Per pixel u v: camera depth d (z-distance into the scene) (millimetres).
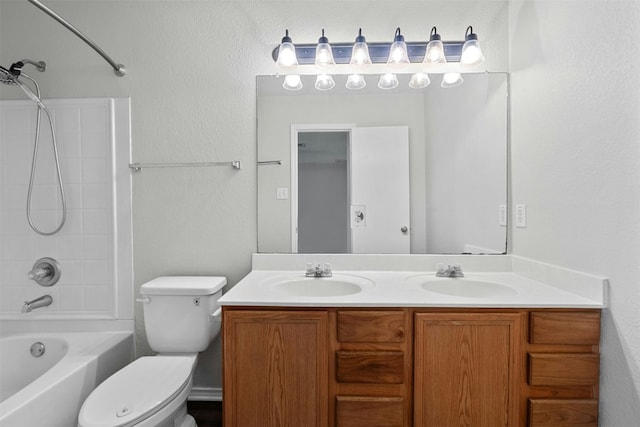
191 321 1523
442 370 1140
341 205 1719
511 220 1653
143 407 1091
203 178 1735
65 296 1738
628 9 973
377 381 1151
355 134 1711
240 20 1718
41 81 1736
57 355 1634
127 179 1730
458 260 1671
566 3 1236
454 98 1688
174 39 1722
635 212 961
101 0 1725
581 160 1163
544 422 1107
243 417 1175
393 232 1707
